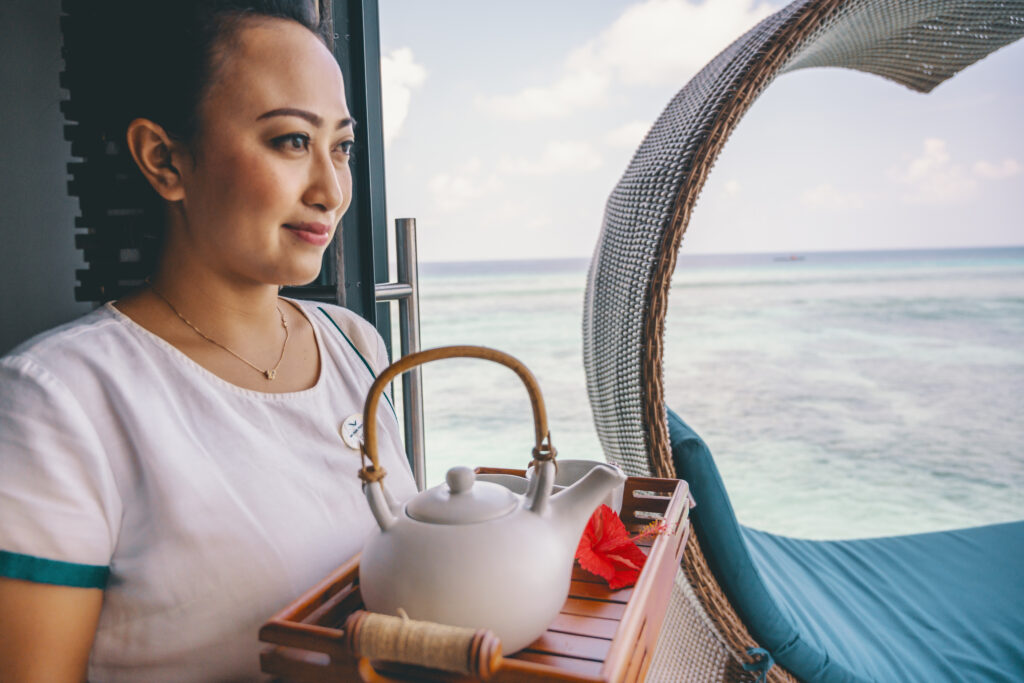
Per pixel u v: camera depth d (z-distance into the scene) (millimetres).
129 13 659
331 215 690
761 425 9914
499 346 16234
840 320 18828
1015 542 2086
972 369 13789
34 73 1043
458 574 482
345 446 752
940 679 1513
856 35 2002
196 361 694
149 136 658
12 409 574
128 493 617
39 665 552
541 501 542
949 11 2027
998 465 7273
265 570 636
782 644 1464
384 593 499
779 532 4824
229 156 632
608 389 1737
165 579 607
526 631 500
